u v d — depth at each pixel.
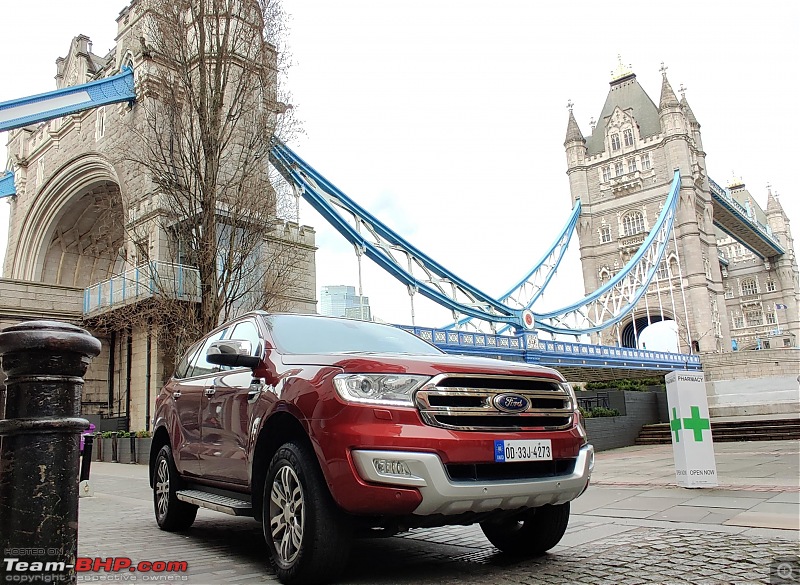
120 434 21.19
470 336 29.89
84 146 31.00
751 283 106.31
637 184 76.88
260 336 5.20
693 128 81.62
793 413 26.69
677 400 8.36
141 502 9.41
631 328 77.25
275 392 4.43
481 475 3.84
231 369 5.51
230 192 18.69
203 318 16.52
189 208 17.19
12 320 24.36
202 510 8.25
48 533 2.26
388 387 3.84
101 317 24.70
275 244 20.33
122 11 29.92
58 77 38.56
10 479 2.28
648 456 15.23
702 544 4.70
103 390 25.66
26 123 25.75
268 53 18.75
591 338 73.31
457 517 3.88
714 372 51.50
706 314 69.25
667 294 72.25
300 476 3.96
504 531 4.85
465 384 3.98
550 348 34.66
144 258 20.94
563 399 4.42
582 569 4.18
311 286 26.06
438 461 3.64
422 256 33.53
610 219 78.50
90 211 33.81
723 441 18.34
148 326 22.12
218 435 5.25
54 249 34.75
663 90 77.56
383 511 3.63
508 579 3.99
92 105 26.92
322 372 4.13
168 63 18.12
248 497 4.82
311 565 3.81
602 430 19.25
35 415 2.33
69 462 2.38
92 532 6.32
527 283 53.31
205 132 17.34
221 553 5.11
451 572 4.24
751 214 98.38
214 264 16.77
